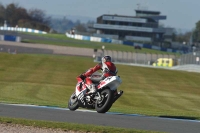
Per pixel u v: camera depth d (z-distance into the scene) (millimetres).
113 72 46812
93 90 46312
